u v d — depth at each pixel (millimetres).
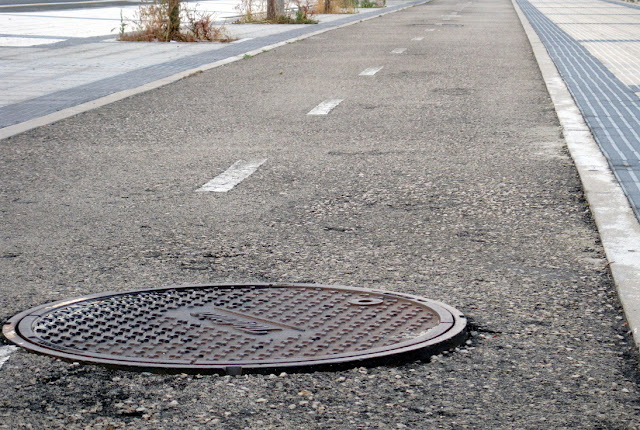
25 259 5270
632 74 15008
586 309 4371
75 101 12086
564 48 20219
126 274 4961
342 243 5594
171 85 14023
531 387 3480
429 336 3922
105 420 3193
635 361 3736
